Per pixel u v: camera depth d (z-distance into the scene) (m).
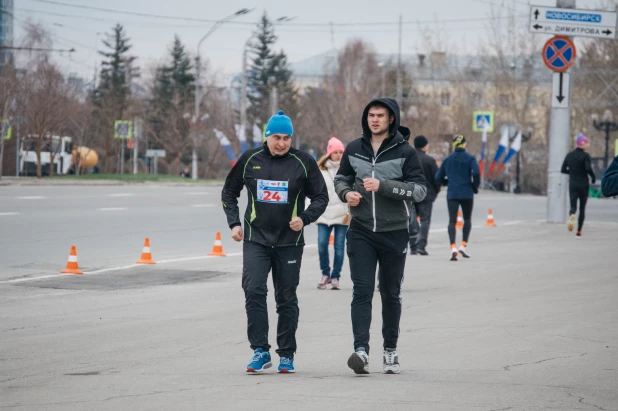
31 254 34.56
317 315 21.61
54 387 14.07
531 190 141.62
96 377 14.85
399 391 13.51
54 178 113.94
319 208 15.57
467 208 34.84
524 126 143.62
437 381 14.29
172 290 26.30
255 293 15.33
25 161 135.50
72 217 50.84
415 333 18.95
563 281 27.81
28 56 132.25
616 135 137.00
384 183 14.89
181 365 15.90
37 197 68.12
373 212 15.10
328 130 163.75
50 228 44.34
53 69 118.81
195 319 21.08
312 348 17.59
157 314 21.84
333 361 16.34
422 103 156.38
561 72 51.38
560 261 33.69
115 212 55.78
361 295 15.07
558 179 52.84
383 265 15.29
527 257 35.28
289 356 15.34
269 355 15.43
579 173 44.25
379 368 15.70
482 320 20.53
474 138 147.62
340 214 26.34
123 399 13.06
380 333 19.31
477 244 41.16
